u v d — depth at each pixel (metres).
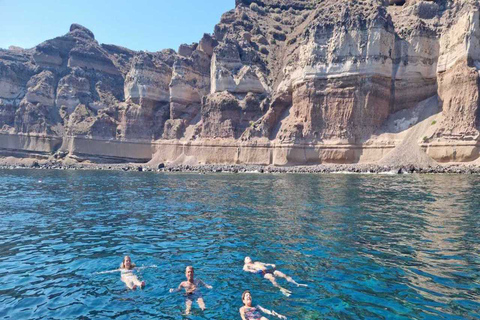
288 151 73.50
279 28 112.81
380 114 69.81
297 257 13.77
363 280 11.42
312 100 73.38
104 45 136.38
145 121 98.62
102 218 22.22
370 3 74.75
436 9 75.19
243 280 11.71
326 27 74.50
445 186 35.97
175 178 54.19
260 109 86.44
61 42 121.38
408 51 70.06
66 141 99.25
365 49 69.69
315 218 21.12
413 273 11.90
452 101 60.66
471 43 59.53
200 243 16.06
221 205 26.83
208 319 9.25
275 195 32.12
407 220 20.06
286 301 10.13
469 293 10.32
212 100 88.88
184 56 108.25
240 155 81.38
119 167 85.94
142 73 100.12
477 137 56.22
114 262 13.69
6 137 102.00
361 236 16.66
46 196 33.25
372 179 45.41
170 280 11.85
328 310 9.54
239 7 122.19
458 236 16.34
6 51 119.38
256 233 17.72
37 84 107.88
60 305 10.09
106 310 9.79
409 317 9.04
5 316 9.41
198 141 89.00
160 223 20.53
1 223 20.86
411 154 61.28
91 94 113.25
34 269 12.97
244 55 96.00
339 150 69.56
